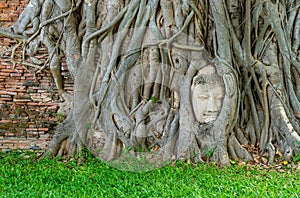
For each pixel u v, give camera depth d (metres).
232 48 8.73
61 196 6.15
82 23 9.23
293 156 8.43
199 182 6.89
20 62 9.70
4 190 6.43
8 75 9.70
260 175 7.48
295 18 9.29
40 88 9.71
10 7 9.78
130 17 8.72
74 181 7.00
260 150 8.74
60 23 9.27
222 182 6.87
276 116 8.73
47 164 8.25
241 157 8.45
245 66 8.80
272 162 8.39
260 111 8.97
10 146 9.55
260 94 8.86
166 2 8.56
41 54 9.67
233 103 8.23
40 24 9.40
